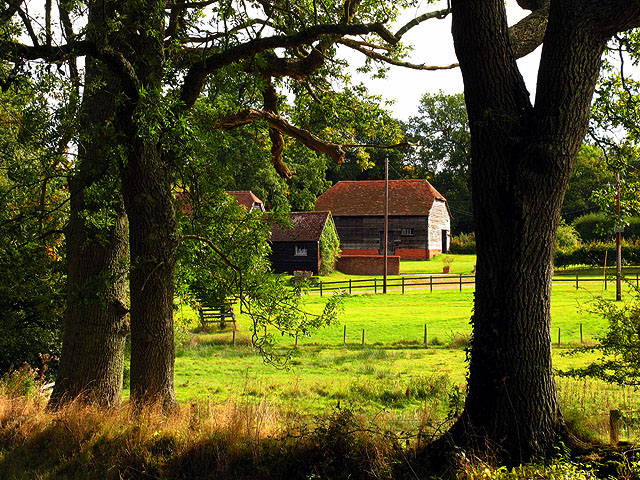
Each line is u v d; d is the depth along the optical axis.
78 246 12.63
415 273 58.53
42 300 16.05
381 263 59.22
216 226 13.05
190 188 12.79
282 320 12.48
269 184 69.06
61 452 9.66
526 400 7.72
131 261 10.80
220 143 11.69
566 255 59.06
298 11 12.82
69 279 12.77
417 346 27.61
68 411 10.71
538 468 6.71
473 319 8.30
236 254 12.91
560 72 7.55
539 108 7.75
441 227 76.81
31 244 12.98
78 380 12.36
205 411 10.41
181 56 11.73
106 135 10.08
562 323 30.88
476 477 6.67
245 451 8.79
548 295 7.87
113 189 11.40
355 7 13.06
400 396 16.80
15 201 13.60
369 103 15.23
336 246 60.94
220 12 10.82
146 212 10.55
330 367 23.00
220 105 12.12
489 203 7.99
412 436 8.64
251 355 26.27
